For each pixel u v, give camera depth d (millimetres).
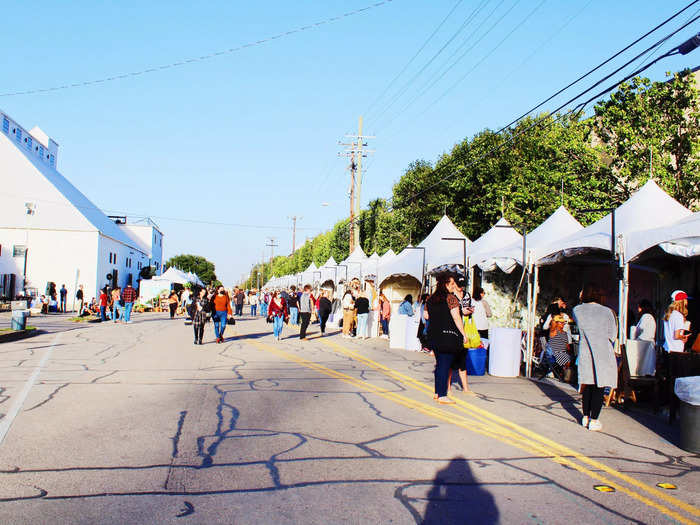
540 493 4895
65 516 4117
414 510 4410
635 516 4430
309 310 20422
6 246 43375
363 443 6367
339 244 50688
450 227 20391
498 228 17250
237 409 8008
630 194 18562
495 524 4184
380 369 12711
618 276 10594
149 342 17812
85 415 7395
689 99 17516
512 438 6809
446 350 8875
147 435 6469
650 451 6457
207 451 5895
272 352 15766
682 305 9641
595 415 7430
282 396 9125
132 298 29188
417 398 9242
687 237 9328
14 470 5148
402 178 32344
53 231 43969
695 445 6363
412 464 5629
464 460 5820
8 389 9125
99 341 17812
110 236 48219
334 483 4992
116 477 5020
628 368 9219
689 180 17391
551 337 11945
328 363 13578
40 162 50438
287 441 6355
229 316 18359
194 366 12469
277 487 4852
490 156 25453
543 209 21656
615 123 18453
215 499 4535
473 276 18078
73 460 5480
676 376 7934
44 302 37094
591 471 5582
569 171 20094
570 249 12805
